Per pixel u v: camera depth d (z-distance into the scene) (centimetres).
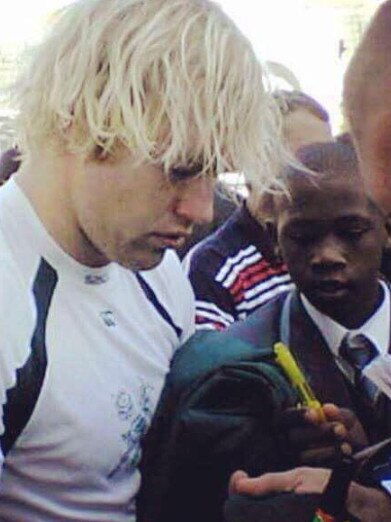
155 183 128
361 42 100
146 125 125
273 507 128
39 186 134
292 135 229
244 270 210
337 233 153
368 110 98
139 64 125
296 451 138
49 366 131
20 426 130
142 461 143
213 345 145
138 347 141
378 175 98
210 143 126
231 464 139
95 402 134
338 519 127
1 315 128
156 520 142
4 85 137
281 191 148
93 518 137
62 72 128
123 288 140
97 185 129
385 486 129
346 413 140
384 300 158
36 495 134
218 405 141
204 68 126
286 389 140
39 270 133
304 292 154
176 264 149
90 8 129
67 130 129
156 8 128
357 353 151
